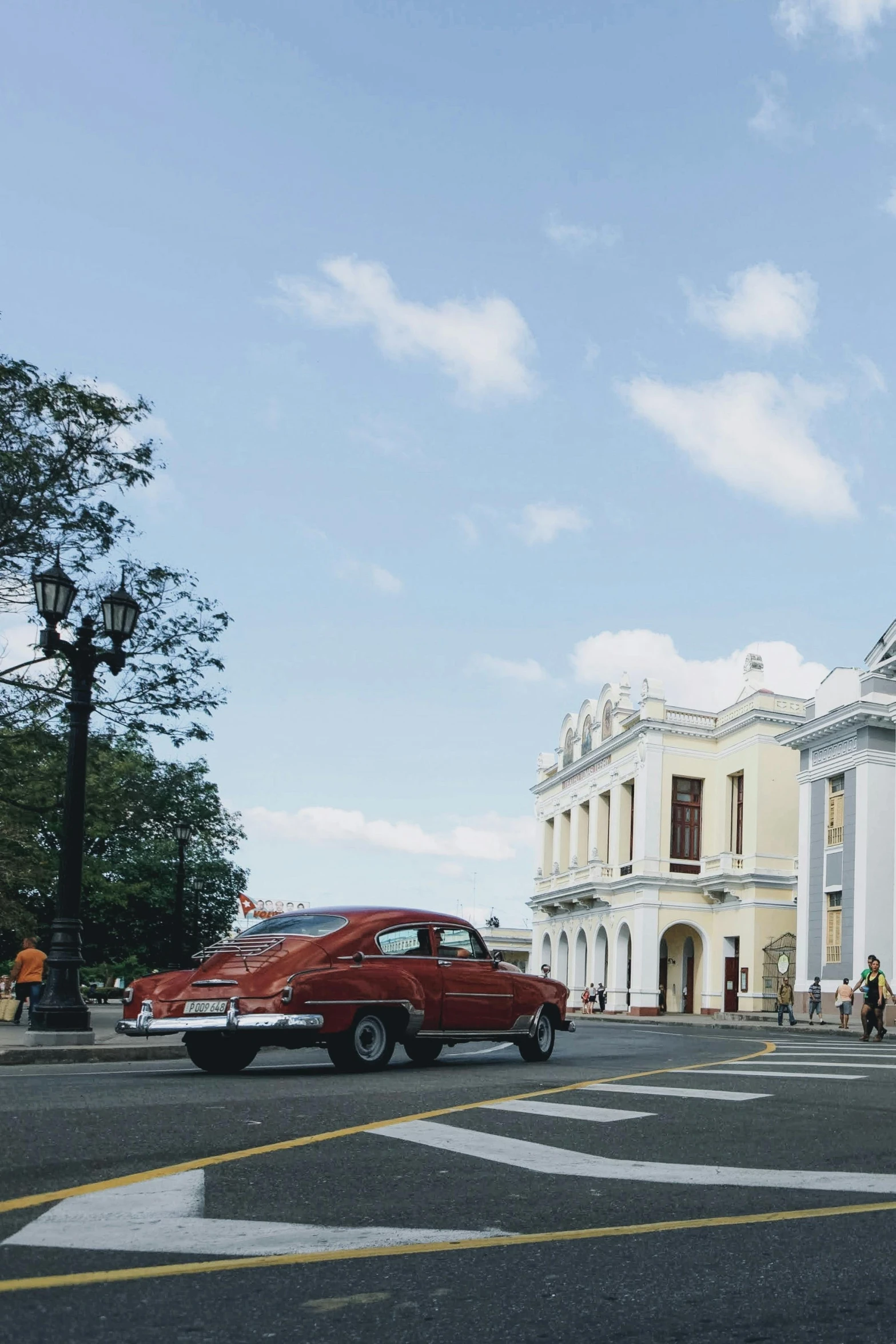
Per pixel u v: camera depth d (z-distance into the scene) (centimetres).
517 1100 841
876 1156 628
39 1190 500
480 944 1284
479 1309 356
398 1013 1155
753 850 4756
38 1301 353
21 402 2167
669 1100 862
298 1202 492
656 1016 4853
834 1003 3656
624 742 5325
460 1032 1212
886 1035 2734
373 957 1155
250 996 1073
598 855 5594
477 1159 597
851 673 3772
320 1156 596
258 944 1133
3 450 2167
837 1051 1602
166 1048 1412
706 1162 602
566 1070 1156
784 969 4456
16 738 2270
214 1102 797
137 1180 524
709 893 4997
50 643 1570
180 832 2911
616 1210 490
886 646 3656
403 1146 632
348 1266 398
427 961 1202
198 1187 512
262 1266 395
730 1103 851
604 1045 1722
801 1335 339
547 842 6456
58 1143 607
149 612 2270
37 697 2298
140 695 2284
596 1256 418
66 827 1539
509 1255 416
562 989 1361
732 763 5006
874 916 3553
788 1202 508
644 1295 374
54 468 2194
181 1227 442
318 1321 342
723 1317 354
